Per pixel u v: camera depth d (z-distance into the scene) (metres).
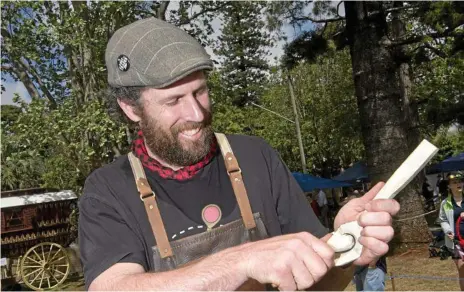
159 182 1.50
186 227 1.46
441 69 19.44
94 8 11.66
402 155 11.80
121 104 1.54
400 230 11.79
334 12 13.45
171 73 1.38
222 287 1.05
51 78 13.12
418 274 9.41
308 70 30.08
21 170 22.12
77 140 12.23
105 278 1.27
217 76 13.36
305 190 19.48
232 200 1.53
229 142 1.61
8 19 12.00
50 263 13.65
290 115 30.88
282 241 1.06
